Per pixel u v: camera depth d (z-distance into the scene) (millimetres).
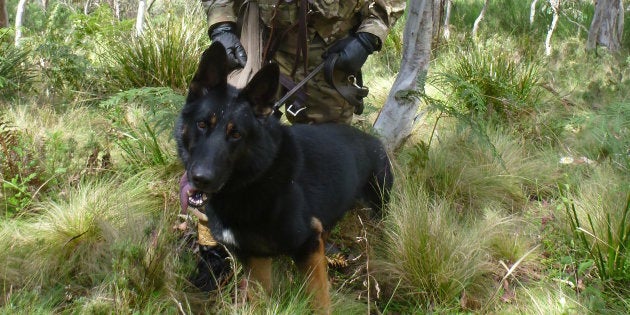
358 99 4031
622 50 8938
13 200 3865
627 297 3361
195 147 2787
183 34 6227
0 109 5375
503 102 5793
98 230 3691
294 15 3701
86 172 4281
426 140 5426
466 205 4484
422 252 3535
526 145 5402
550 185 4766
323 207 3248
